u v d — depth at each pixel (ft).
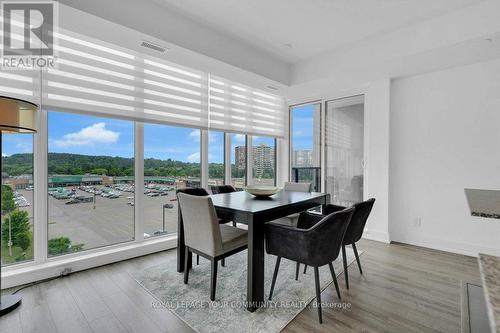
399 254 10.17
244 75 11.41
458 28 8.09
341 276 8.20
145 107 9.75
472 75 10.02
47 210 8.07
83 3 6.66
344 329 5.60
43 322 5.78
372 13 8.39
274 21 8.98
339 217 6.08
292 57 12.06
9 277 7.14
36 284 7.44
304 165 15.53
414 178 11.43
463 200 10.28
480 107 9.88
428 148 11.06
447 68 10.47
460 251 10.28
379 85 12.00
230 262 9.25
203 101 11.77
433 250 10.67
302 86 12.99
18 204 7.64
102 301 6.63
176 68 10.73
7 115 5.31
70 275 8.06
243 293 7.07
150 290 7.20
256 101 14.35
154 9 7.99
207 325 5.71
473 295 7.02
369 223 12.28
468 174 10.17
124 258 9.36
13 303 6.26
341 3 7.90
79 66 8.14
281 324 5.75
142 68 9.66
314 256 5.95
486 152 9.79
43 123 7.87
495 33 7.52
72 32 7.81
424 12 8.29
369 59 10.12
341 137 13.79
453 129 10.47
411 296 6.97
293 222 9.36
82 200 8.87
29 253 7.83
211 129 12.14
